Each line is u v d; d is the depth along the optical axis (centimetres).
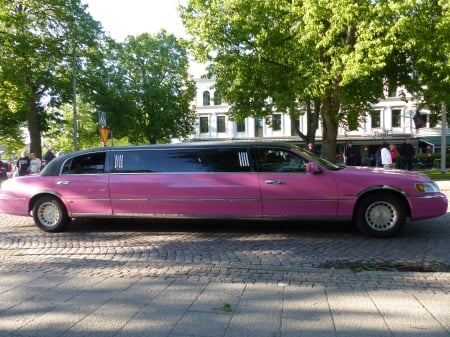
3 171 2028
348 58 1409
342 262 552
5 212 820
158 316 371
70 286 457
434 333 332
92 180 782
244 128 5028
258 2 1609
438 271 505
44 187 798
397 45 1416
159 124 3959
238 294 427
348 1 1345
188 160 760
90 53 2791
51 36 2645
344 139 4456
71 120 4538
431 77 1708
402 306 389
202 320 361
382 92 1855
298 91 1599
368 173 703
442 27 1368
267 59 1733
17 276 496
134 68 4088
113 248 651
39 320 364
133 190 762
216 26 1681
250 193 720
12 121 2961
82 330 343
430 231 742
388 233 689
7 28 2389
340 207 698
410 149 1884
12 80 2231
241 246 652
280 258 576
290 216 714
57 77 2692
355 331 337
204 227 809
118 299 415
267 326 348
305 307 390
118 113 3156
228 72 1941
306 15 1411
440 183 1577
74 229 823
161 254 607
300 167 723
